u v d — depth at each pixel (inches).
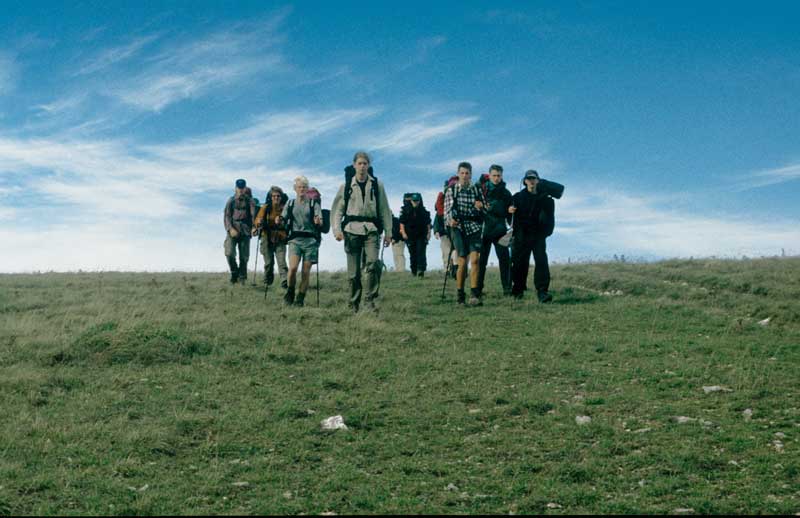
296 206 631.8
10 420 330.0
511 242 665.6
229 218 807.1
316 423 325.7
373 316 569.3
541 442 298.0
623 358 436.8
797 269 751.7
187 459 285.6
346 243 599.5
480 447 294.4
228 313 580.7
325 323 545.6
